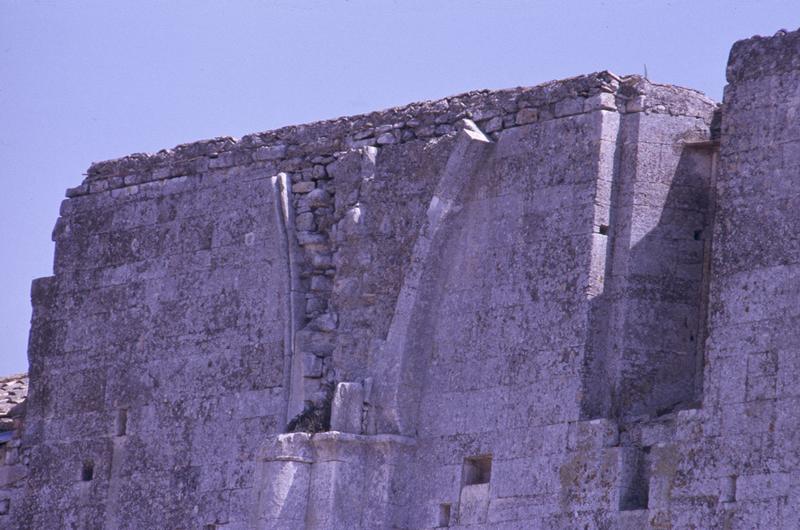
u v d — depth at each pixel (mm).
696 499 107812
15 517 137375
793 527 104000
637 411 112875
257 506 121125
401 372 120125
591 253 114312
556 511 112625
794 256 107062
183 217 133500
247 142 131375
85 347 136500
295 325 125938
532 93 119062
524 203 118062
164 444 130750
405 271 121250
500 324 117562
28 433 138000
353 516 119438
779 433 105500
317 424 121938
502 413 116312
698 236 115562
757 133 110000
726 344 108750
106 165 138375
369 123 126312
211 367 129625
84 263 138000
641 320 113875
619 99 116438
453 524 117062
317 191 127062
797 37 109688
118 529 131500
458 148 120125
